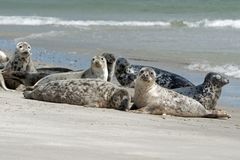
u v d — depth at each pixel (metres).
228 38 104.69
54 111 41.09
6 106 41.47
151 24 134.12
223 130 39.66
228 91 62.41
